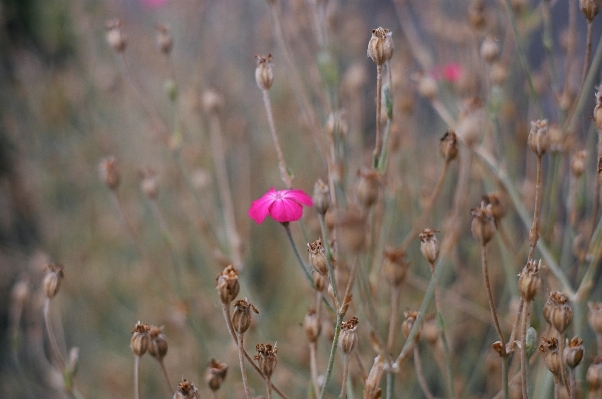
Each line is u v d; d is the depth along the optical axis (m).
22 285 0.92
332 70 0.92
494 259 1.03
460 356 1.06
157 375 1.13
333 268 0.77
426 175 1.03
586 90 0.87
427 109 1.21
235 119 1.26
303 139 1.24
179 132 0.99
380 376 0.77
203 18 1.42
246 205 1.18
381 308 0.95
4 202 1.51
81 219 1.42
